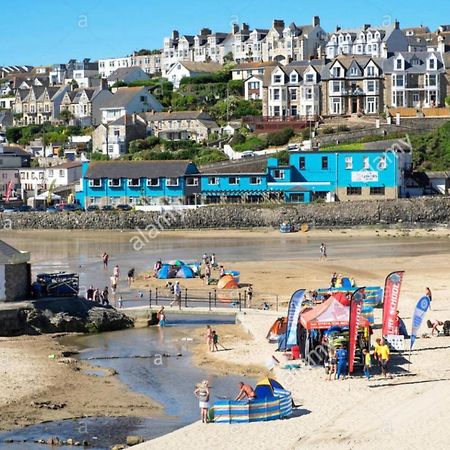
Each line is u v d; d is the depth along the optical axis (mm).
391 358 48781
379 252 95938
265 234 115625
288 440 36406
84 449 37500
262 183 129500
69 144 178375
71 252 101125
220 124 169250
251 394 40125
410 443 35469
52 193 145125
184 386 46656
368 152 126688
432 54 161250
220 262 90562
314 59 185125
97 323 60531
